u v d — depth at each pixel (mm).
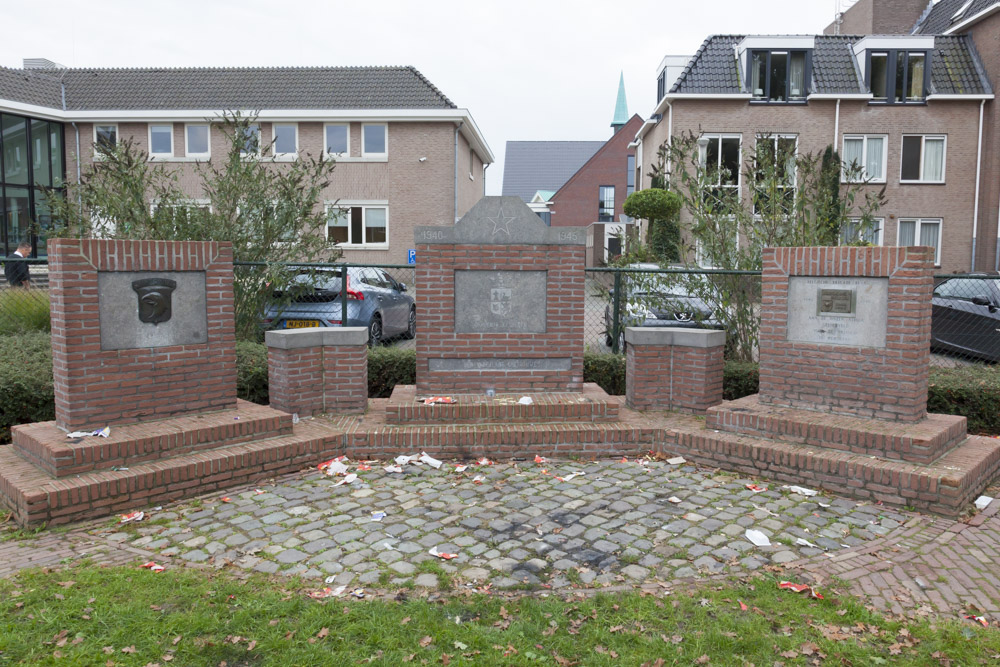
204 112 25375
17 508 4609
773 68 25344
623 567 4020
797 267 6070
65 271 5098
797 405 6172
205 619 3279
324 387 6789
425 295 6785
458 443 6188
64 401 5258
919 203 25516
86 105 26078
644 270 8711
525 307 6867
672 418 6750
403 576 3865
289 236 9812
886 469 5090
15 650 3016
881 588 3793
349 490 5344
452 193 26250
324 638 3168
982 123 25109
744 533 4547
